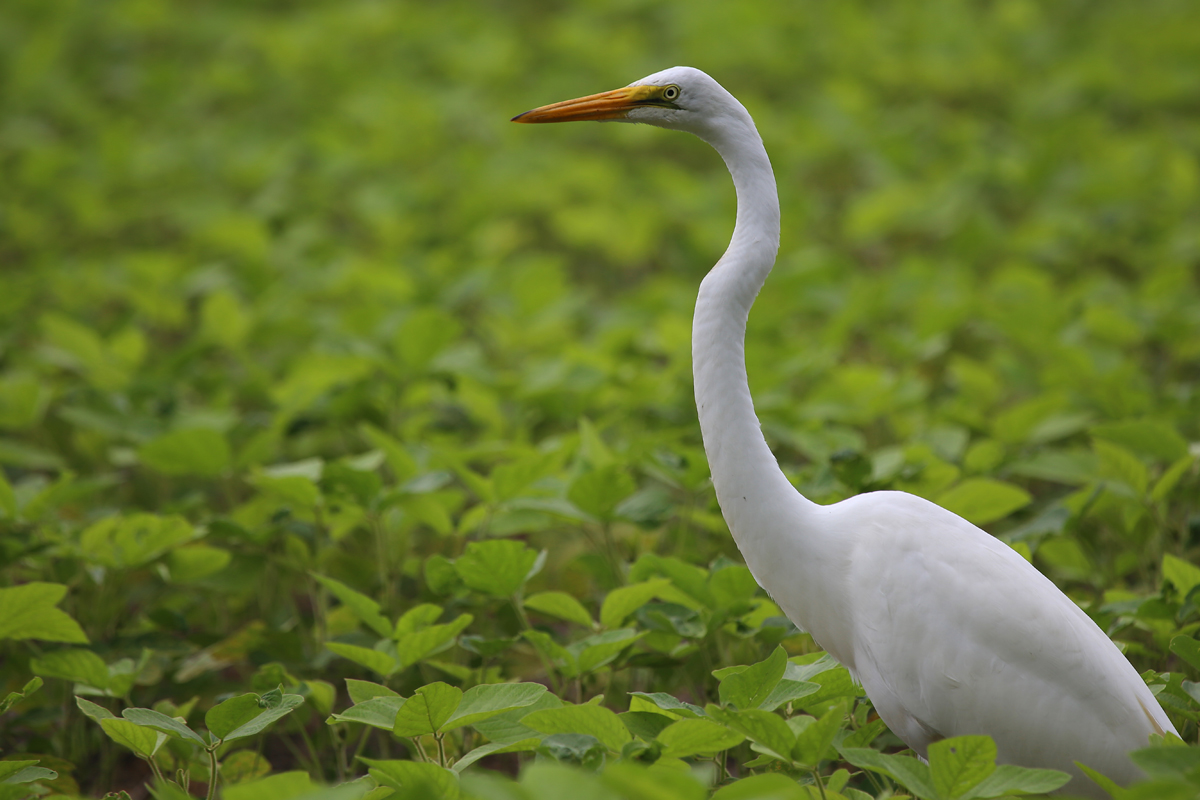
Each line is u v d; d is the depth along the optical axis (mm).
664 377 9453
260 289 13109
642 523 6672
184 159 18828
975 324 12438
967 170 16516
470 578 5719
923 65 22672
